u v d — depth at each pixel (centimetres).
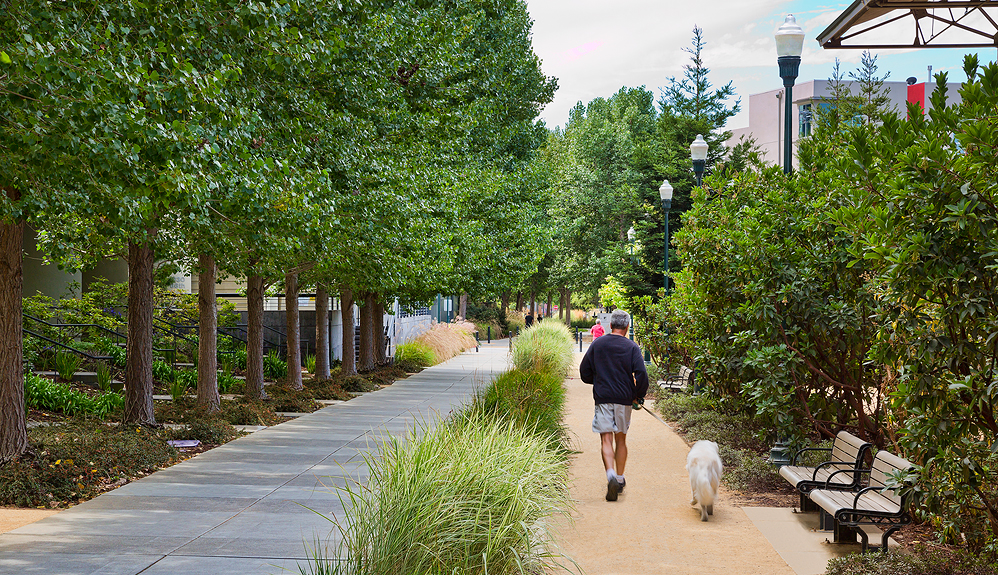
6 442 845
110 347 1769
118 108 598
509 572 477
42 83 561
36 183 752
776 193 967
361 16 1083
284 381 1989
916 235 536
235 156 779
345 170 1179
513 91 2730
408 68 1659
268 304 3083
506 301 6781
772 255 934
